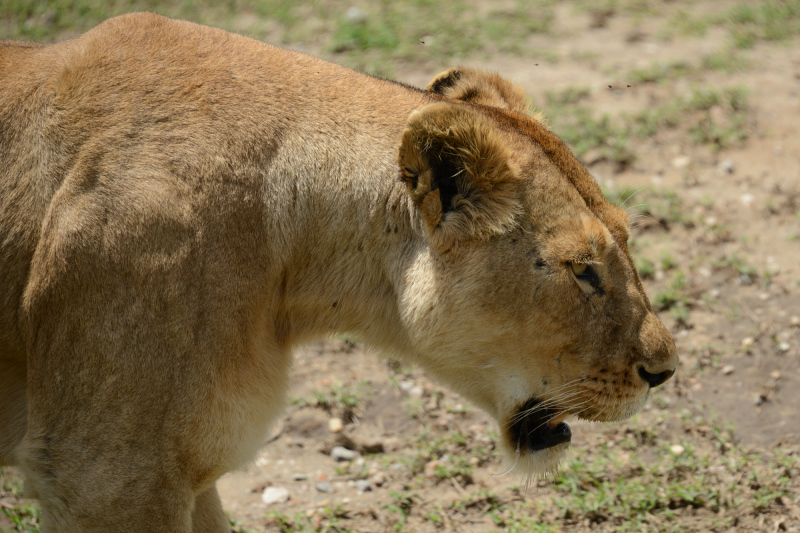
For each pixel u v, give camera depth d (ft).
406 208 22.93
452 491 32.12
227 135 21.95
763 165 50.93
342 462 34.01
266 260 22.34
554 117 54.29
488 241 22.44
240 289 21.63
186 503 21.54
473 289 22.57
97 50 22.54
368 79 24.36
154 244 20.81
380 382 37.73
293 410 36.09
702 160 51.31
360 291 23.63
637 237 45.50
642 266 42.63
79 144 21.49
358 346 39.52
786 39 65.67
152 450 20.81
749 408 35.50
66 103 21.84
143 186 21.01
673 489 31.12
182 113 21.88
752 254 44.21
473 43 64.49
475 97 26.61
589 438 34.14
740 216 46.88
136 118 21.66
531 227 22.45
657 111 55.36
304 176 22.65
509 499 31.42
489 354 23.52
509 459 24.84
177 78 22.30
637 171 50.55
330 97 23.40
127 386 20.68
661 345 23.95
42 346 21.22
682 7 72.02
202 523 26.09
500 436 24.75
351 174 22.85
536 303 22.65
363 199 22.91
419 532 30.27
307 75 23.63
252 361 22.11
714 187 49.11
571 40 66.74
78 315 20.81
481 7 71.31
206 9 67.92
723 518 30.14
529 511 30.83
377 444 34.35
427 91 25.94
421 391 37.06
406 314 23.24
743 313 40.52
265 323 22.77
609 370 23.53
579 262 22.59
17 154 21.77
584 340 23.25
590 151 51.65
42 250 21.26
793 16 69.05
